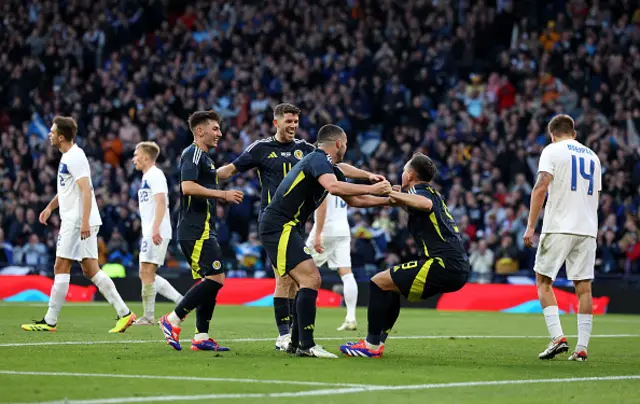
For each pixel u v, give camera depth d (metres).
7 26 66.06
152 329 27.52
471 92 60.19
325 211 28.28
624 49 59.88
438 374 16.70
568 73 59.06
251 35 64.94
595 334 28.73
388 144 58.38
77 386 14.27
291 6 66.56
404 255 49.75
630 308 44.16
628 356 21.20
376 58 62.47
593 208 20.64
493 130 55.88
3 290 46.81
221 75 63.31
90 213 26.34
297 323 19.75
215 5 68.44
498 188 51.88
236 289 46.53
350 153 56.59
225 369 16.75
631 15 61.97
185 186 20.19
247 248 50.84
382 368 17.41
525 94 59.09
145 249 30.06
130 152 58.50
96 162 57.81
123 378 15.28
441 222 19.14
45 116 61.53
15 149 59.75
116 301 26.28
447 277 19.02
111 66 64.00
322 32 64.56
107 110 61.50
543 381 15.97
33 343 21.69
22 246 52.97
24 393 13.49
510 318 37.09
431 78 60.69
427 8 64.38
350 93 60.28
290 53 63.59
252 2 68.50
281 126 21.48
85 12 67.88
